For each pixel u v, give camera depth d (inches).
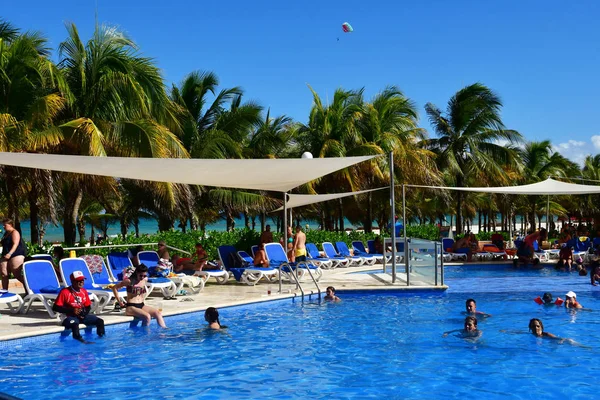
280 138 1182.9
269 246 652.1
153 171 467.2
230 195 1101.1
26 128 657.0
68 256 612.7
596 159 2108.8
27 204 1398.9
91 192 829.2
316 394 267.9
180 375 298.4
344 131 1157.1
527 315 466.3
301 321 443.5
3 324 388.2
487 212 2393.0
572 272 793.6
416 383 284.0
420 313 477.1
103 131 721.6
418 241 631.2
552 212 2052.2
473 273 797.2
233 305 489.7
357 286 595.5
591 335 390.9
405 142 1215.6
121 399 261.1
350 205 1448.1
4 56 689.6
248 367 313.6
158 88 797.9
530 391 270.5
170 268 538.0
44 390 273.6
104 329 390.3
